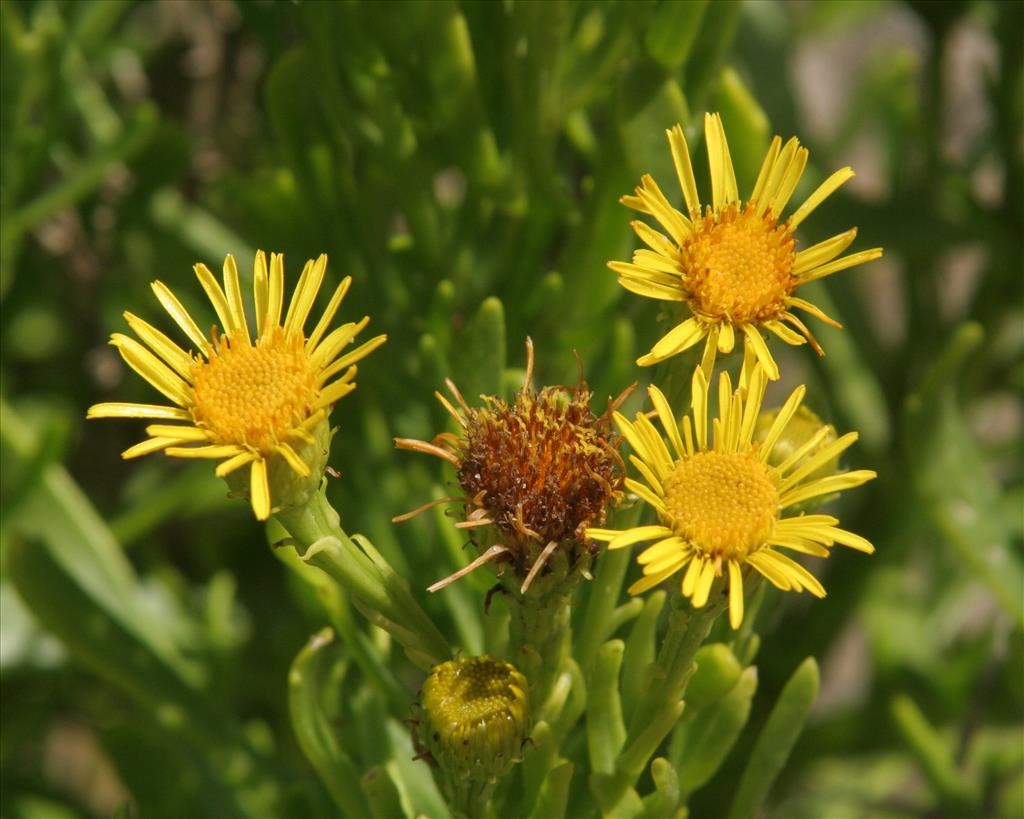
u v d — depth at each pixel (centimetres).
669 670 26
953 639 44
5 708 37
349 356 25
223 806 33
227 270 26
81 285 39
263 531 40
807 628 37
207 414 25
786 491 25
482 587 28
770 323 26
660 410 25
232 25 39
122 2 35
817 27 47
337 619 28
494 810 27
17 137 34
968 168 39
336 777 28
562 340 31
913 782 49
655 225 30
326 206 32
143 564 39
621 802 27
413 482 32
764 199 26
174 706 33
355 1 30
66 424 33
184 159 36
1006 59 36
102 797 50
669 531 25
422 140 31
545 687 27
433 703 26
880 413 38
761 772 28
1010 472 44
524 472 26
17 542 31
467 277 32
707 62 30
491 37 31
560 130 32
